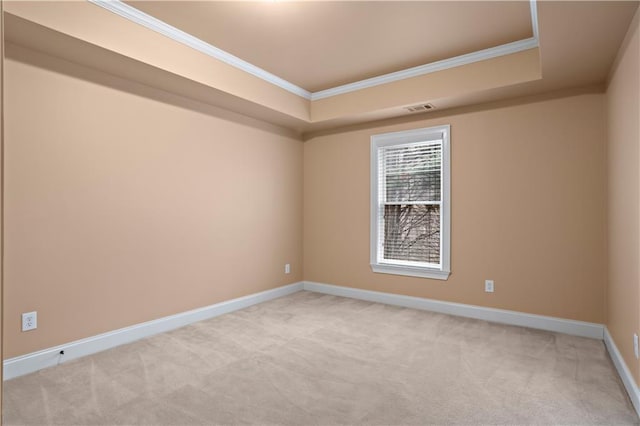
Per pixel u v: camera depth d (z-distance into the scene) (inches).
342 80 162.2
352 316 153.0
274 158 184.7
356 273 185.0
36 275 102.5
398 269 170.7
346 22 113.0
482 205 149.9
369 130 180.2
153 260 131.6
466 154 153.4
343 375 98.6
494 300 147.2
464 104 151.1
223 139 157.8
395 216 175.2
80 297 111.7
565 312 132.6
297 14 108.7
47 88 104.6
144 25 109.9
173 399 86.1
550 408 82.3
